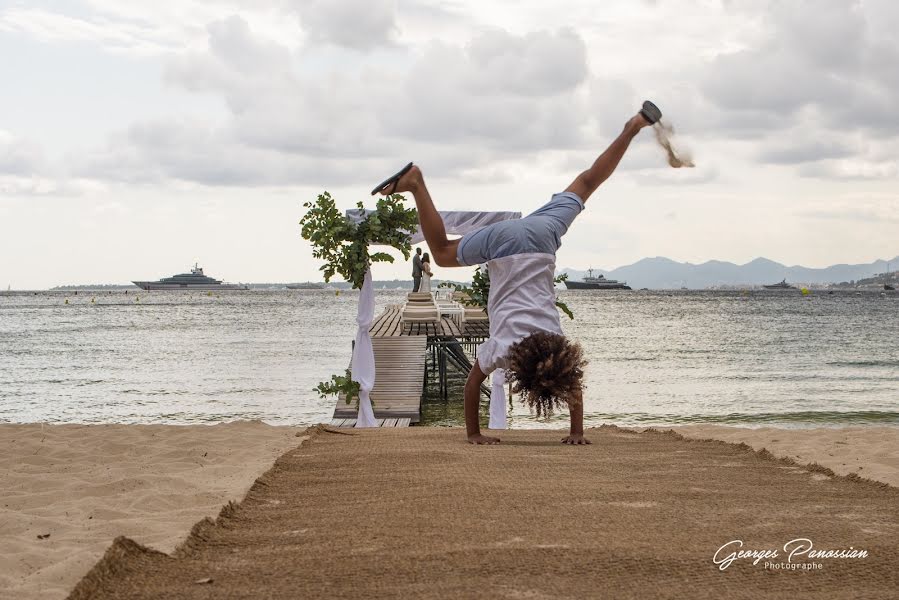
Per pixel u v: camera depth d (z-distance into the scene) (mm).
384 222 10125
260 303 103625
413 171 5324
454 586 2328
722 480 4109
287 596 2270
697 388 18297
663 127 5320
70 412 14562
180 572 2523
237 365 23266
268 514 3383
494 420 9797
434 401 17703
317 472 4387
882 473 5227
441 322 21000
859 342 34219
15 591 2557
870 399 16516
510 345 5230
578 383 5129
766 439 7410
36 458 5703
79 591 2305
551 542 2795
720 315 66562
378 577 2424
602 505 3434
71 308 86250
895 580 2408
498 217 13727
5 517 3602
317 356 26219
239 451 5895
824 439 7410
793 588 2330
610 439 6062
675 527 3033
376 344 16453
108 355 26984
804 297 147250
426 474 4215
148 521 3615
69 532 3410
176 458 5648
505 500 3527
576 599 2225
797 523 3113
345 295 166125
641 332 42062
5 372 21578
